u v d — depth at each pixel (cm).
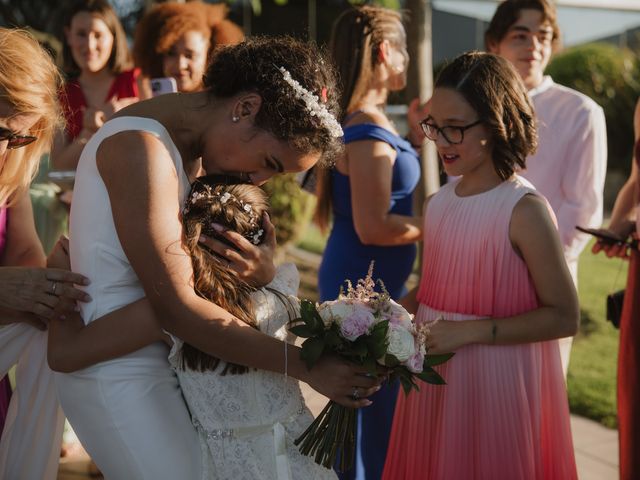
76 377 192
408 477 246
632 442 307
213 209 188
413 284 683
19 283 189
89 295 190
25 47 194
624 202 354
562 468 238
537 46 344
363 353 183
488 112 225
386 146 295
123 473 190
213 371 192
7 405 243
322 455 197
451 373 232
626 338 311
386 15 312
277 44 192
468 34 1102
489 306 230
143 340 187
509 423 228
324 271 327
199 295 187
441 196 251
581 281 746
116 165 178
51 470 220
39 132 214
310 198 735
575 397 442
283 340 202
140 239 176
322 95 188
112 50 440
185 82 429
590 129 330
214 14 444
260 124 185
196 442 193
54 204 378
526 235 222
